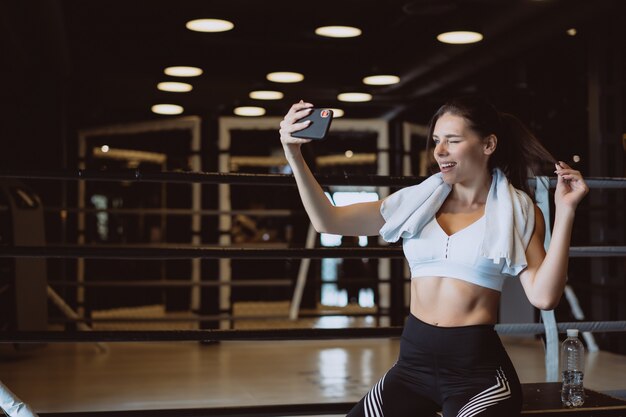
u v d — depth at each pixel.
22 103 8.43
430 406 2.13
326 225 2.22
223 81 9.74
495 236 2.05
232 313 8.83
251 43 8.92
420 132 8.61
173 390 5.33
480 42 7.53
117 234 9.59
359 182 2.84
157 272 9.91
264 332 2.76
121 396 5.12
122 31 8.32
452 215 2.16
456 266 2.08
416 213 2.15
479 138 2.12
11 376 5.83
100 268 9.69
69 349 7.14
